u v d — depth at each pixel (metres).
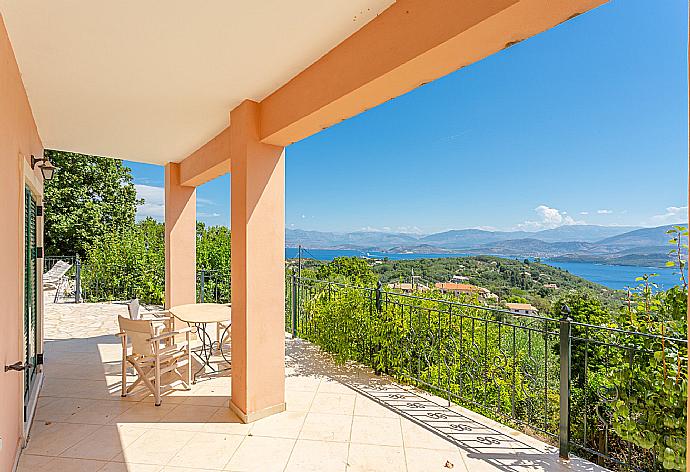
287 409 3.77
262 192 3.66
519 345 3.60
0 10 2.21
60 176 16.86
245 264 3.56
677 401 2.18
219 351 5.66
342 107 2.81
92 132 4.64
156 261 10.74
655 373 2.30
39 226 4.68
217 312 4.75
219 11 2.26
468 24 1.83
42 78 3.13
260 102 3.64
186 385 4.27
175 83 3.26
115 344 6.20
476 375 4.01
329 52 2.76
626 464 2.60
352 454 2.97
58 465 2.82
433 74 2.29
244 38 2.57
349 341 5.00
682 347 2.28
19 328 3.03
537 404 3.44
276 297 3.73
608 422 2.89
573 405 3.30
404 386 4.39
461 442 3.15
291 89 3.19
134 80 3.20
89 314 8.75
